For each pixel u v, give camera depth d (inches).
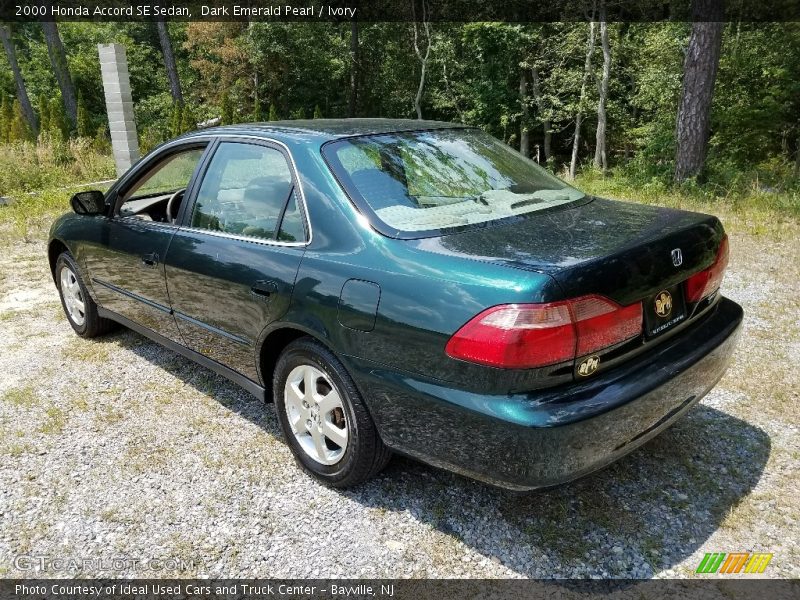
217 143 129.4
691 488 107.2
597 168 886.4
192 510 104.5
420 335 86.2
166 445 124.0
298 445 113.0
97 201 152.1
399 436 93.7
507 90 1129.4
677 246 93.9
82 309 176.6
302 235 105.5
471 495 106.9
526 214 104.7
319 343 103.3
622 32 1031.6
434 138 122.0
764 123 695.1
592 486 108.3
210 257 120.6
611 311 82.4
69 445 124.3
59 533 99.6
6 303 212.4
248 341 116.5
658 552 92.7
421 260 89.0
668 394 90.7
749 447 118.3
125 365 161.2
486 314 79.9
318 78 1346.0
